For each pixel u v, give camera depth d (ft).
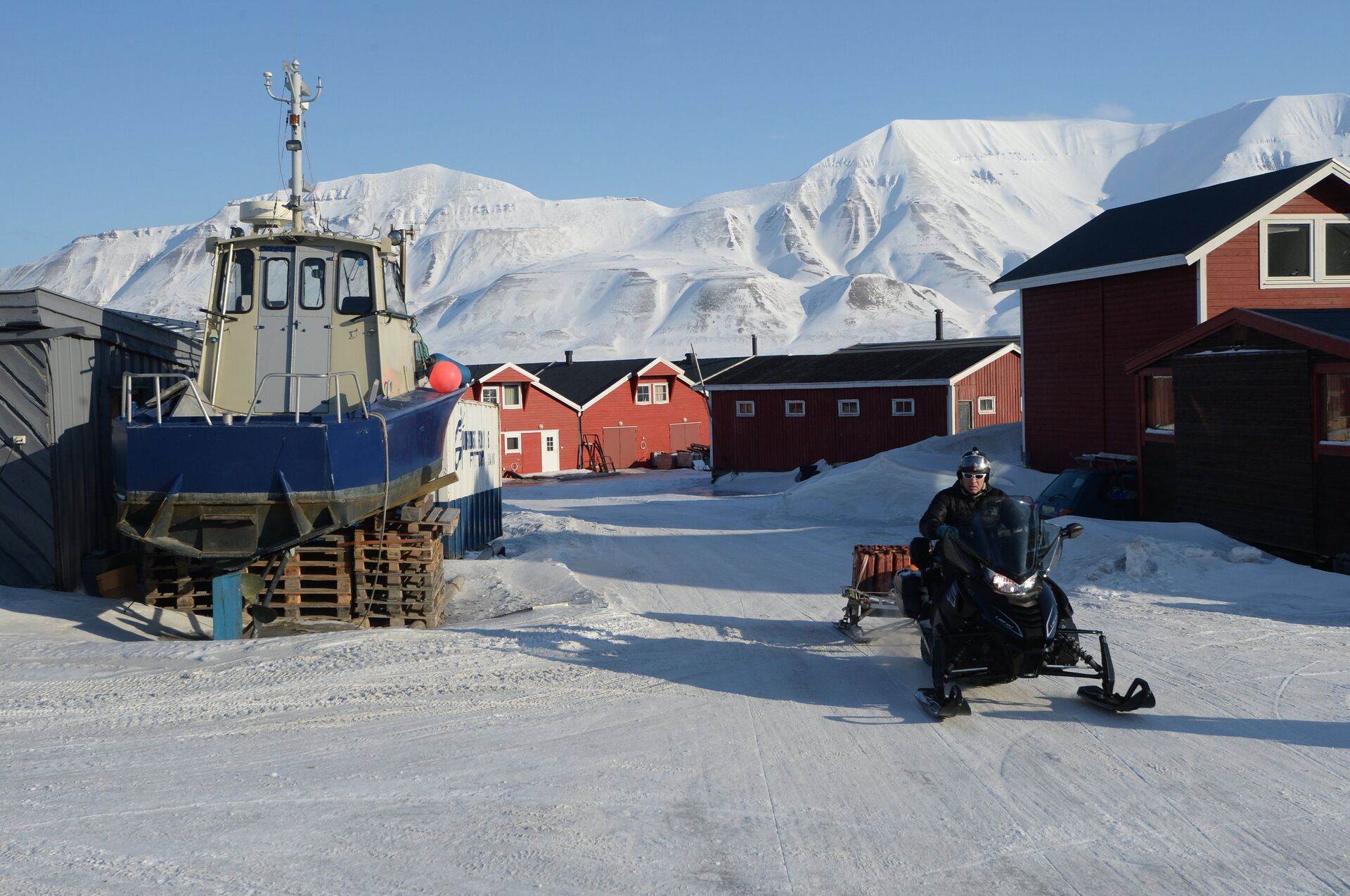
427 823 15.61
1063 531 23.04
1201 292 68.64
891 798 16.92
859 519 79.20
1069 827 15.55
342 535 37.81
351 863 14.10
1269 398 44.55
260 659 26.86
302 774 17.89
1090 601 34.76
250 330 39.37
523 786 17.39
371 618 38.14
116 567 39.14
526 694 23.68
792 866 14.17
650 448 203.10
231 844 14.71
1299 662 25.39
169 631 35.09
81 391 38.91
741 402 144.66
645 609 38.63
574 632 30.53
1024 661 21.34
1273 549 44.80
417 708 22.38
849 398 135.85
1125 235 81.41
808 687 24.54
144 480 32.04
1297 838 14.96
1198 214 75.15
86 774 17.85
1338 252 70.44
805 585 44.55
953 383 127.95
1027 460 88.53
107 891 13.08
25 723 21.08
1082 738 20.04
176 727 20.90
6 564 37.17
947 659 22.27
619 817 15.96
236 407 38.58
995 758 18.98
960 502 24.25
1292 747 19.10
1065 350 83.05
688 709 22.49
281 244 39.60
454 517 39.88
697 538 68.28
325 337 39.55
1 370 36.83
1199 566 38.65
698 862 14.32
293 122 42.78
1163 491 56.29
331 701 22.95
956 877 13.84
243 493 32.07
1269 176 74.69
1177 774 17.78
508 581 47.50
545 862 14.24
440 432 42.06
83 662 26.81
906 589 26.18
